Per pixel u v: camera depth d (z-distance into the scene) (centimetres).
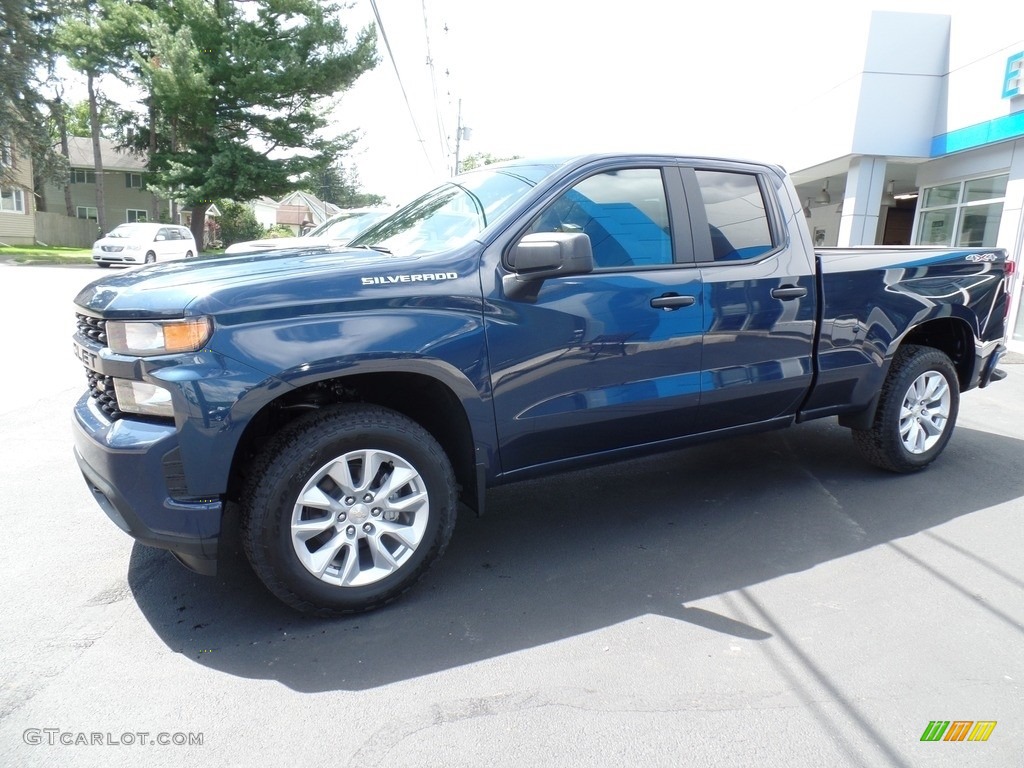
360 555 320
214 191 3009
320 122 3145
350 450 293
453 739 233
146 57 3162
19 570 347
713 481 477
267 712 247
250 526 282
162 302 272
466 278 315
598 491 460
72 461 504
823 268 421
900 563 358
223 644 288
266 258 343
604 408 351
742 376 392
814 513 421
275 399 307
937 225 1355
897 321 448
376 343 291
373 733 237
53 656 278
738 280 386
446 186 420
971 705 251
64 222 3972
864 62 1288
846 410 446
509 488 466
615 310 348
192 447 270
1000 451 538
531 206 339
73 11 3375
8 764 221
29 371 776
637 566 356
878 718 244
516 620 307
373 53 3017
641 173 373
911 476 482
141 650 283
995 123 1120
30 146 3066
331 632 298
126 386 280
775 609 315
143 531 275
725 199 397
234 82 2866
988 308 498
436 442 317
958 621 305
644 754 227
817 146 1485
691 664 275
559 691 259
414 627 302
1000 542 381
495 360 320
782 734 236
